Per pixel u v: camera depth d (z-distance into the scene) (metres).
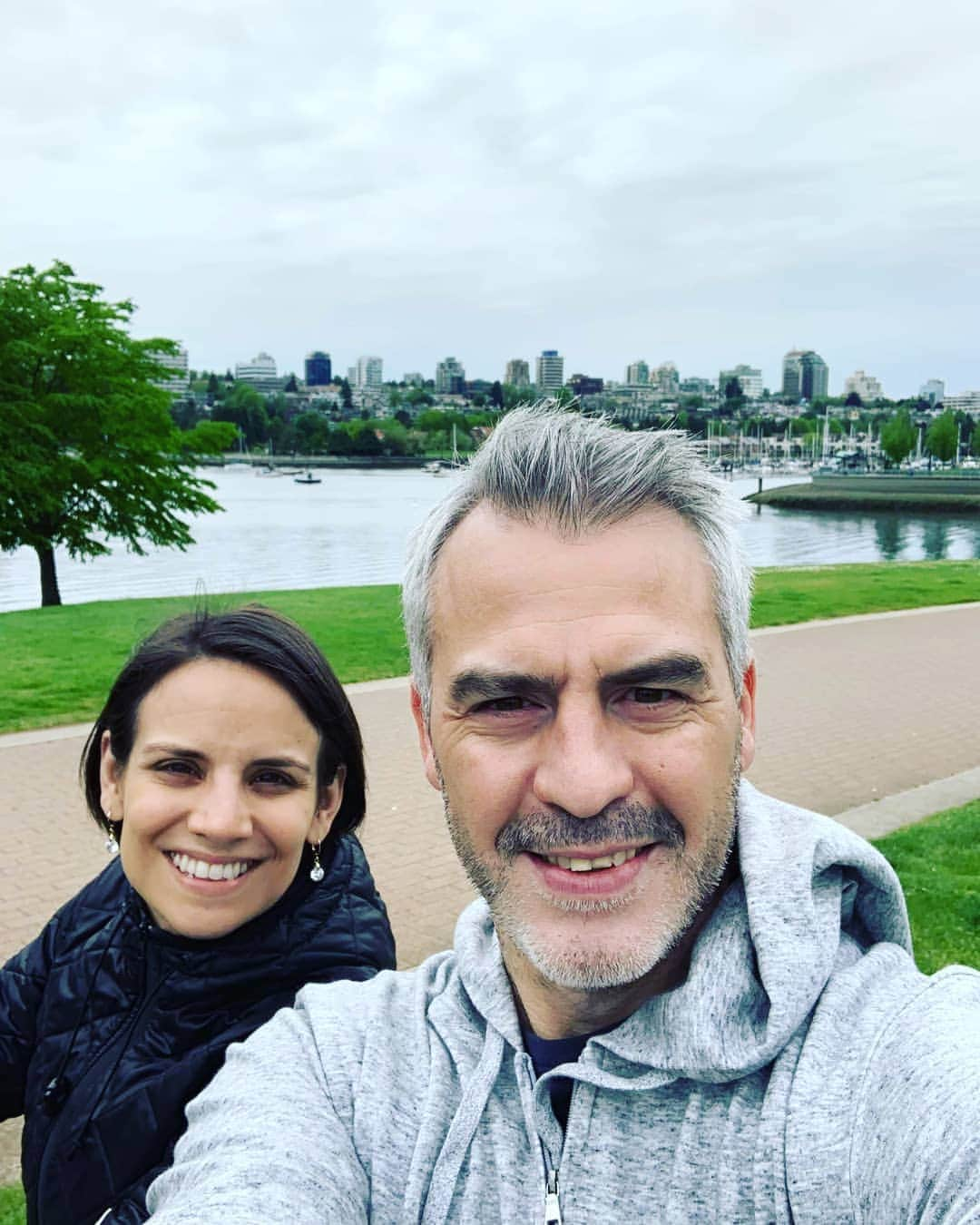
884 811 6.54
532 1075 1.27
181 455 27.78
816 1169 1.07
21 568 39.81
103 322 25.27
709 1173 1.14
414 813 6.86
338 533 55.84
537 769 1.22
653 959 1.19
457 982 1.46
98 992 2.04
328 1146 1.26
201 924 1.92
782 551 46.38
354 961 2.04
